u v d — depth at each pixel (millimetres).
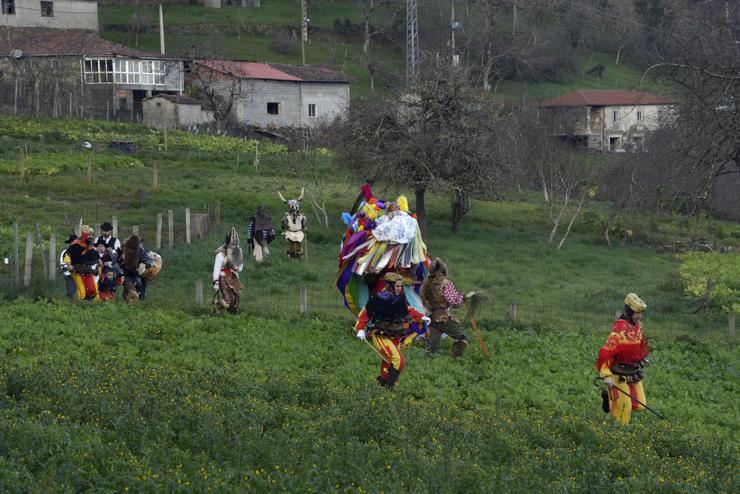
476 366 28609
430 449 16359
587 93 162125
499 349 31656
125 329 29812
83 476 13578
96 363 22406
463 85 70625
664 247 80500
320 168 101125
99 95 135250
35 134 100312
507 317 41906
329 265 56906
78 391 18031
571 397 25359
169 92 143500
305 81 148000
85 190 75062
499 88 188750
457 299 29000
